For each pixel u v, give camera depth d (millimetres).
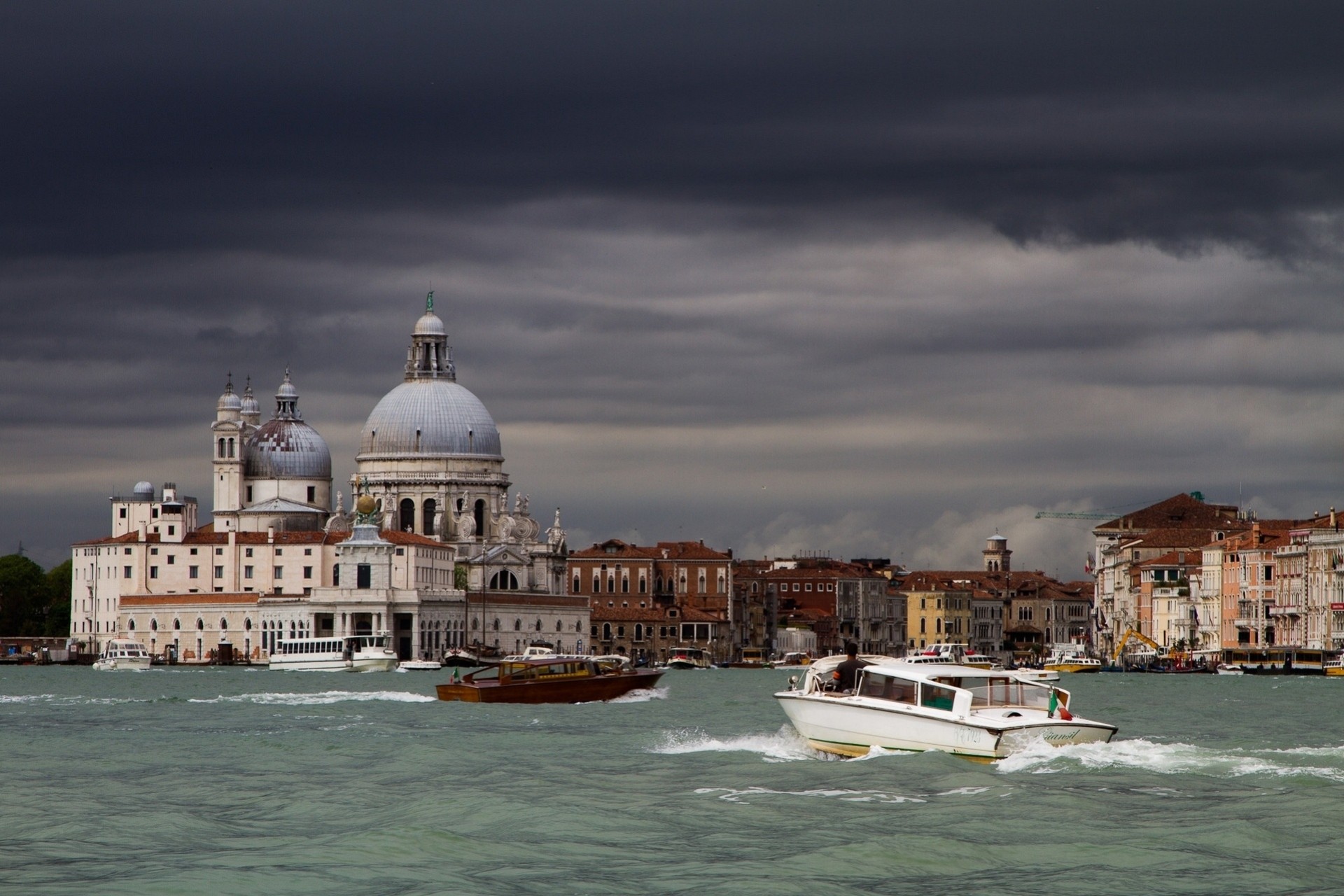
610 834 60625
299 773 80625
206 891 52219
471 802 67062
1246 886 52781
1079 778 71062
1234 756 75688
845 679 80438
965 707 76625
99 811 67875
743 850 57844
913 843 57812
